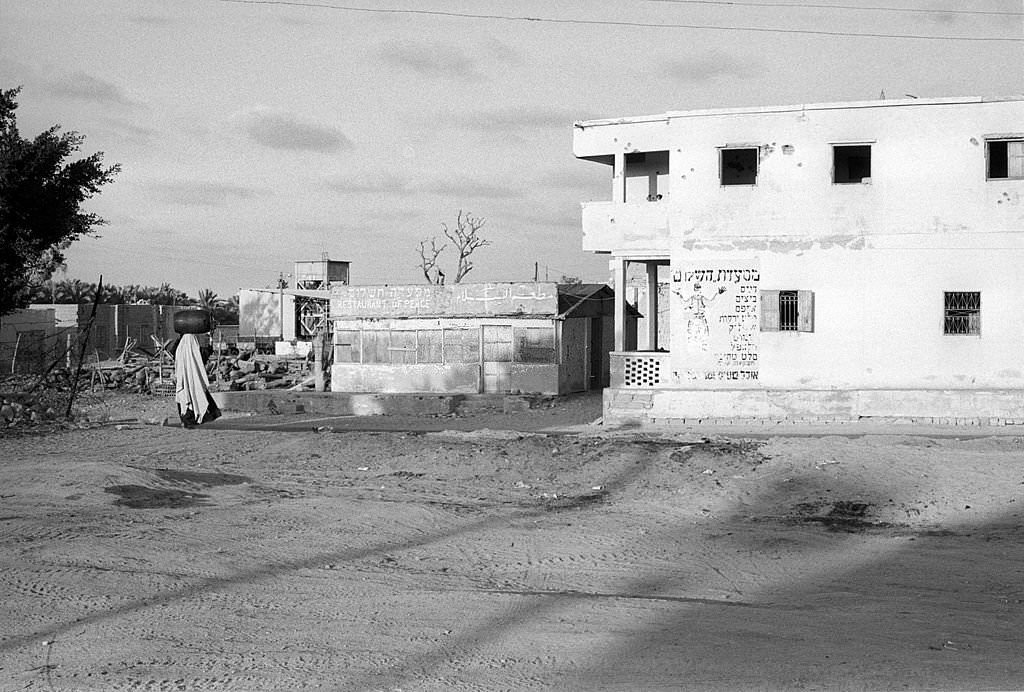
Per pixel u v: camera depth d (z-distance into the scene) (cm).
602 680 823
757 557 1362
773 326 2658
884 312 2606
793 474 1820
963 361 2572
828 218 2627
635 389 2741
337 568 1246
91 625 977
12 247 3247
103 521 1454
